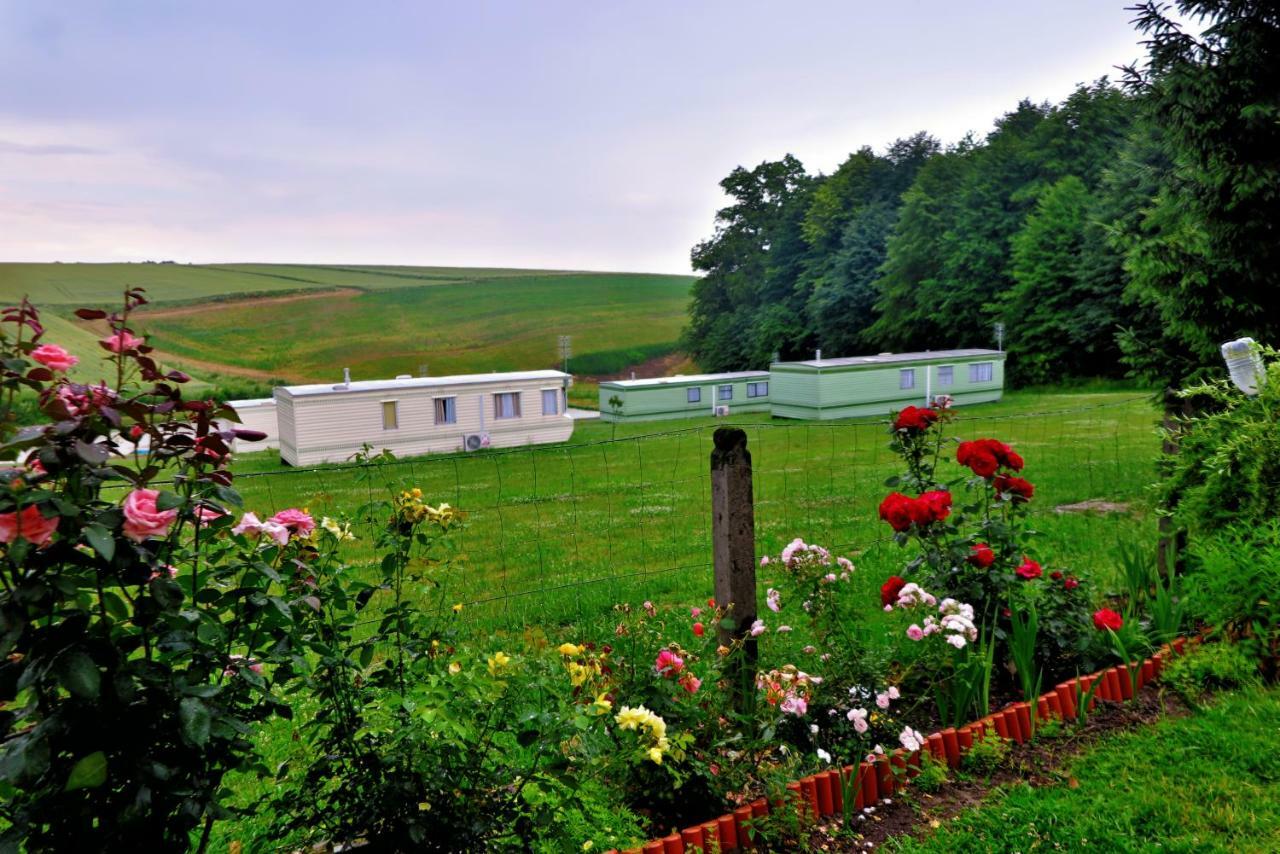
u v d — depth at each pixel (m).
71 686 1.53
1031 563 3.87
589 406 50.47
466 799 2.24
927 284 39.75
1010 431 18.59
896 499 3.89
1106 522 7.87
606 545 9.16
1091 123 37.59
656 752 2.36
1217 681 3.98
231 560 2.08
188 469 1.93
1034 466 12.59
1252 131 9.72
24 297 1.78
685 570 7.26
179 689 1.70
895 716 3.52
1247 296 9.94
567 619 5.96
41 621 1.78
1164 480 5.13
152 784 1.66
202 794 1.77
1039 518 8.06
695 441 22.61
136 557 1.69
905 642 4.10
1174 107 10.12
